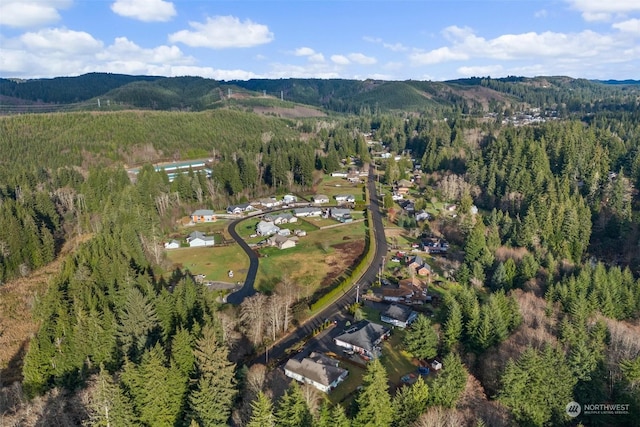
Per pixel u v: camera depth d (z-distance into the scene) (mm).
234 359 78312
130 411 57844
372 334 86375
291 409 53875
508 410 59812
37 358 71625
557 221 137875
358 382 73938
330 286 112625
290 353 82750
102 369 57750
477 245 120688
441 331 82062
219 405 59719
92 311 75750
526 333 78812
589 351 65500
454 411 58469
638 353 68562
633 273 122188
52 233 143625
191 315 81625
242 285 112938
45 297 90438
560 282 101438
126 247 111500
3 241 116688
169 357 68562
